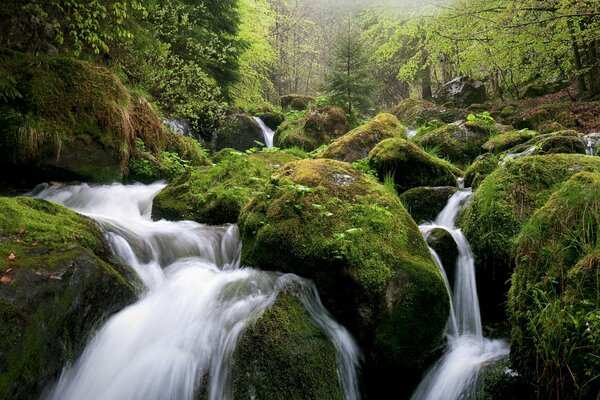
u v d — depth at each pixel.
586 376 2.17
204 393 2.64
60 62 5.59
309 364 2.72
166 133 7.81
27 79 5.21
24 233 2.85
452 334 3.77
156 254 3.86
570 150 6.17
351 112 14.13
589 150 6.33
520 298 2.81
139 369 2.78
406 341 3.13
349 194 3.91
